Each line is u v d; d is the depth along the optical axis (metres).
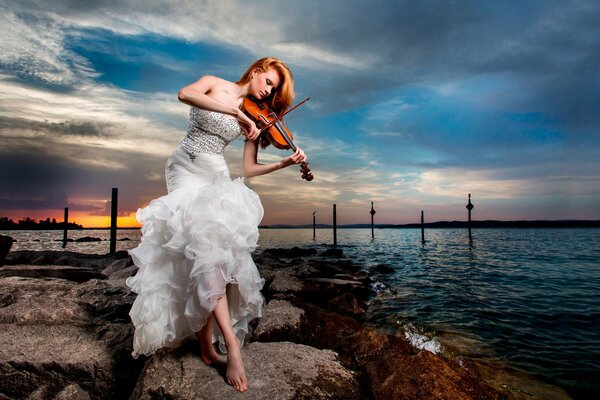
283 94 2.75
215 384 2.10
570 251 21.91
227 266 2.14
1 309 3.15
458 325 5.64
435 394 2.63
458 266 14.04
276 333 3.62
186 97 2.34
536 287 9.40
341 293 7.15
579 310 6.86
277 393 2.08
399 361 2.99
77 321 3.17
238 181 2.46
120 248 24.75
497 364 4.07
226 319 2.17
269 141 2.88
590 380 3.67
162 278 2.19
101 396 2.45
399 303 7.16
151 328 2.15
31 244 29.23
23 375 2.43
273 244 31.22
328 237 51.47
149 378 2.13
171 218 2.18
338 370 2.48
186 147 2.50
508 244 29.72
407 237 48.09
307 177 2.91
